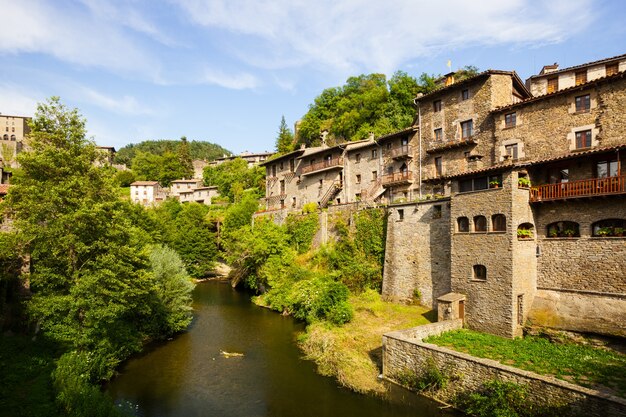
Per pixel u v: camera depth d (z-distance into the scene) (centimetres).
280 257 3900
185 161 11544
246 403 1823
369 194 4153
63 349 1930
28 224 1881
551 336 1978
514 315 2036
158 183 9369
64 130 2033
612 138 2325
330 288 2845
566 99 2559
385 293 2995
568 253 2102
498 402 1477
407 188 3725
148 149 17100
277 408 1772
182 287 2881
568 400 1321
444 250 2602
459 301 2283
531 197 2194
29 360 1759
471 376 1611
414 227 2830
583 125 2466
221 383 2031
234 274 4984
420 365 1814
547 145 2639
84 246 1942
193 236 5297
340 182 4566
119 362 2245
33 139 2000
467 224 2348
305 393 1908
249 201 5875
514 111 2852
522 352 1794
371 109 6216
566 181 2258
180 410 1767
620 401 1205
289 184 5481
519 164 2100
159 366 2253
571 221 2102
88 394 1509
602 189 1941
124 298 2141
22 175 1936
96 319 2022
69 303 1938
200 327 2991
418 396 1769
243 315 3328
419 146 3631
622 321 1812
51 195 1855
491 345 1900
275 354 2417
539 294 2178
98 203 1966
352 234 3447
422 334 2044
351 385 1919
